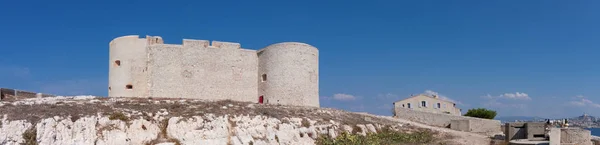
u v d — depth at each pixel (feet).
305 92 181.06
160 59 168.45
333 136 141.59
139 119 123.65
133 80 165.48
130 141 117.19
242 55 182.70
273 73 178.40
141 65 166.81
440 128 178.91
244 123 133.39
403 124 173.58
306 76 182.39
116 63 167.94
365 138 143.43
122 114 124.16
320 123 145.28
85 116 118.83
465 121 177.68
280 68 178.09
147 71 166.81
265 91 179.93
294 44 181.06
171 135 122.01
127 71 165.68
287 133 134.92
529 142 128.26
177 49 171.22
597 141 136.87
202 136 123.85
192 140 121.80
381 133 152.66
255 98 183.32
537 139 137.90
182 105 142.61
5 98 144.97
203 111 135.95
